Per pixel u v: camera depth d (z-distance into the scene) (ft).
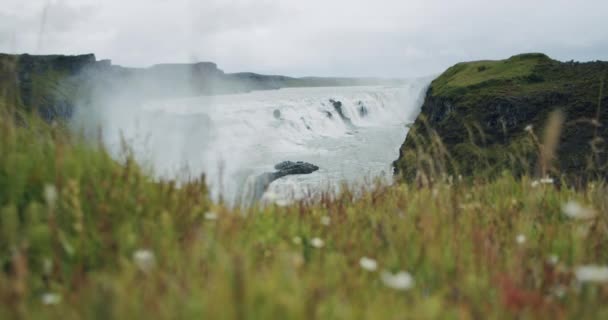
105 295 7.79
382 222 13.87
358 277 10.56
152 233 11.39
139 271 9.41
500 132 242.99
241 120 253.85
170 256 10.52
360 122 363.35
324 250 12.67
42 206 11.21
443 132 253.44
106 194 12.24
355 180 20.39
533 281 10.73
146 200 12.59
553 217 16.06
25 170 12.03
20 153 12.55
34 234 10.36
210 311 7.48
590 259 11.96
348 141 275.59
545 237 13.82
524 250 12.01
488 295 10.19
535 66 340.39
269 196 15.60
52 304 8.67
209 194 14.26
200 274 9.62
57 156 12.14
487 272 11.21
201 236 10.82
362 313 8.27
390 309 8.61
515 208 16.39
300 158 213.46
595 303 9.09
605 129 130.31
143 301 8.05
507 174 19.36
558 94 241.76
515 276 10.53
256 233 12.92
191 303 7.98
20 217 11.49
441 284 10.77
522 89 271.90
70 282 9.57
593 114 214.69
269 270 9.78
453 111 270.87
